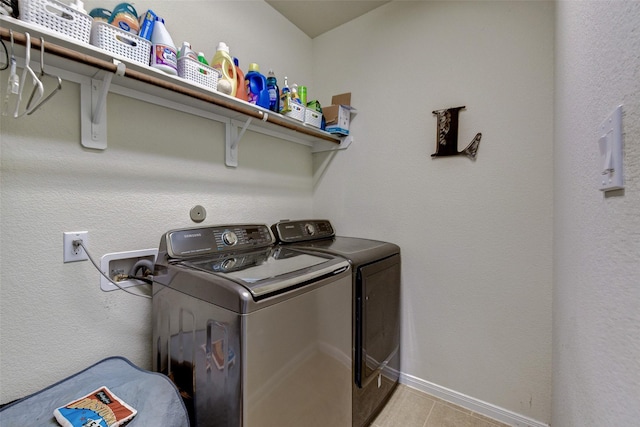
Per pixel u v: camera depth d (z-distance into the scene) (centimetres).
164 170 133
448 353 170
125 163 119
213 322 90
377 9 196
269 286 90
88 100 107
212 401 91
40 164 97
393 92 189
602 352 54
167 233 120
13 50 79
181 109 137
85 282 107
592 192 63
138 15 123
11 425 77
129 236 120
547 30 138
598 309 57
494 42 153
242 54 173
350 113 208
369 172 201
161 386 94
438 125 170
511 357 150
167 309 110
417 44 179
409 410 161
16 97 92
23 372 94
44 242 98
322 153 225
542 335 142
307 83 226
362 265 140
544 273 141
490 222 155
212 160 154
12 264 92
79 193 106
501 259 152
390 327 169
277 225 174
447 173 169
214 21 156
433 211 174
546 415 141
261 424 86
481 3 156
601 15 57
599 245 57
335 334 119
